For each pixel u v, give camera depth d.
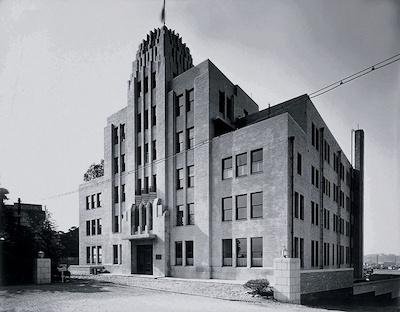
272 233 24.67
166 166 33.53
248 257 25.88
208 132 30.22
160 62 35.62
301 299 19.48
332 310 17.17
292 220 24.58
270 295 19.47
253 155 27.20
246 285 20.89
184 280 26.67
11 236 27.69
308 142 29.94
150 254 34.00
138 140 37.47
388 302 35.12
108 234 40.62
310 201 29.52
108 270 38.78
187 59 38.72
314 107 32.66
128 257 35.44
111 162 41.53
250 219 26.25
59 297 18.83
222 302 17.81
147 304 16.66
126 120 39.78
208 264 28.28
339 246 39.53
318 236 31.92
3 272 26.02
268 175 25.67
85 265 41.41
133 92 38.25
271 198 25.16
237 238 26.98
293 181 25.17
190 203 31.30
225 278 27.06
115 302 17.19
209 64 31.11
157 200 33.19
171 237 31.94
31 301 17.30
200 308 15.80
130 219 35.03
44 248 29.98
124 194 39.62
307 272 20.39
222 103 33.03
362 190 49.94
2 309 15.21
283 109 31.36
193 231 30.03
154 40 37.69
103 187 42.78
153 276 30.98
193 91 32.72
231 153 28.53
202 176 30.09
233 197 27.77
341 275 25.66
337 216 40.28
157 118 35.12
